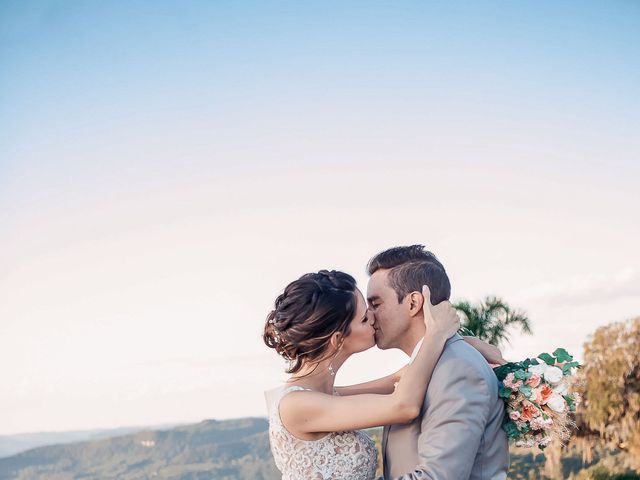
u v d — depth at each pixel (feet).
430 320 7.25
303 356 7.53
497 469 7.07
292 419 7.30
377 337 7.75
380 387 8.75
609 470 36.94
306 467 7.32
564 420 7.29
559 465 37.96
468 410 6.76
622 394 37.96
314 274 7.82
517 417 7.16
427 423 6.90
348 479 7.43
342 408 7.11
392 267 7.70
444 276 7.68
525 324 35.09
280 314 7.57
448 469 6.58
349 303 7.55
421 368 7.00
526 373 7.25
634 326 38.73
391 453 7.32
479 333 34.58
